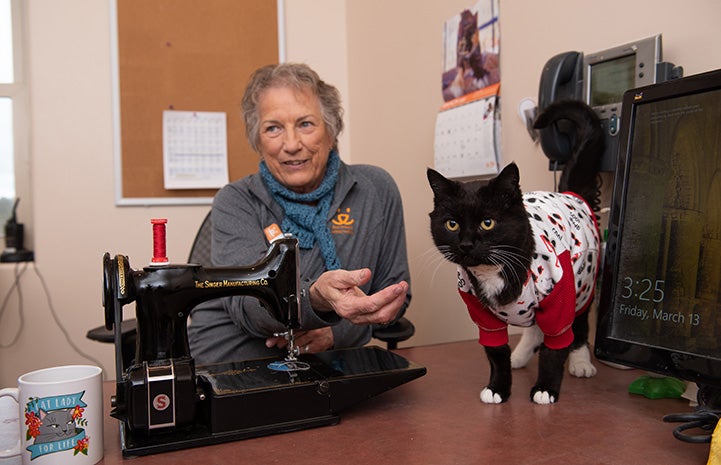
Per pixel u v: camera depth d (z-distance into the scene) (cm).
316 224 130
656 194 81
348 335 127
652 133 82
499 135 155
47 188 227
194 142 237
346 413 84
